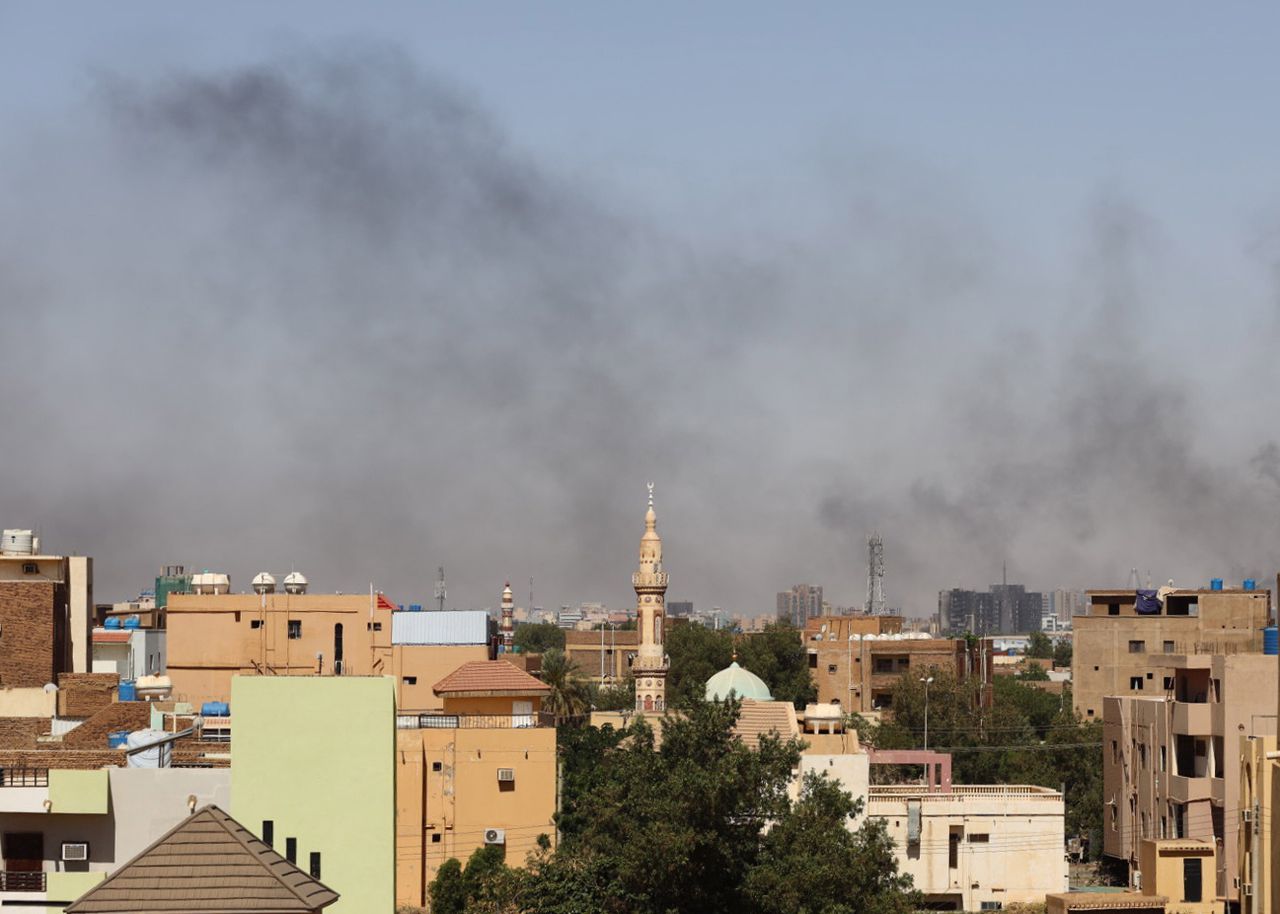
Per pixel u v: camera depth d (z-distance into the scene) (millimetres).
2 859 66375
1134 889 114250
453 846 92125
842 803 81812
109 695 100938
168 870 47031
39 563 117750
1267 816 68062
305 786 69500
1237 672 108625
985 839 108750
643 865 74688
